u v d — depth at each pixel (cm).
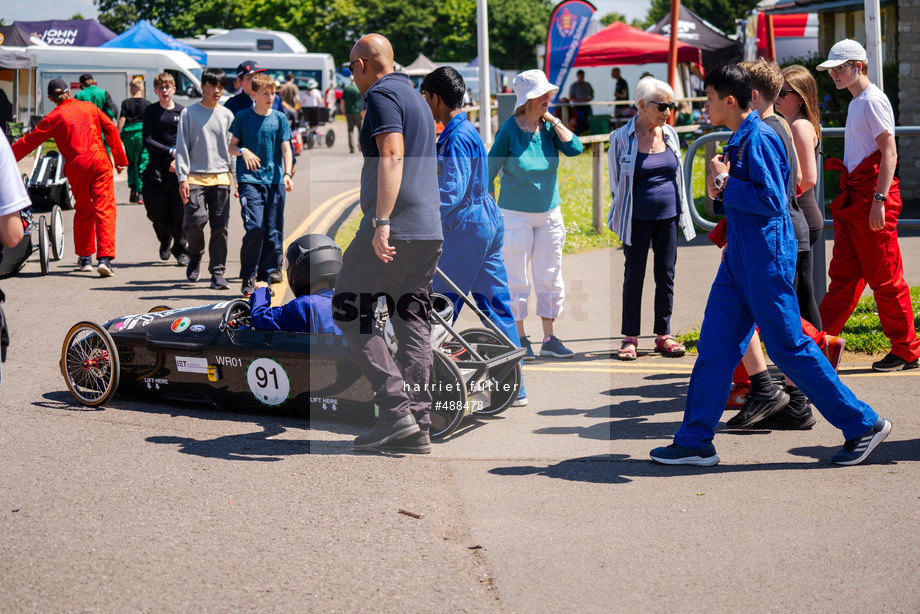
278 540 411
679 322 840
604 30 2495
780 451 531
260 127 923
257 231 930
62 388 648
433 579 378
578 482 485
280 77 3519
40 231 1055
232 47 3553
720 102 506
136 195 1733
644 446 542
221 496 460
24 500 452
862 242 653
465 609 355
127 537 412
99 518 431
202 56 3023
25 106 2336
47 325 821
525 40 7744
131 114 1695
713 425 511
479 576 381
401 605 357
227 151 970
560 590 369
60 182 1547
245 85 982
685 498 462
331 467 502
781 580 376
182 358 596
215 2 7625
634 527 428
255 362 576
